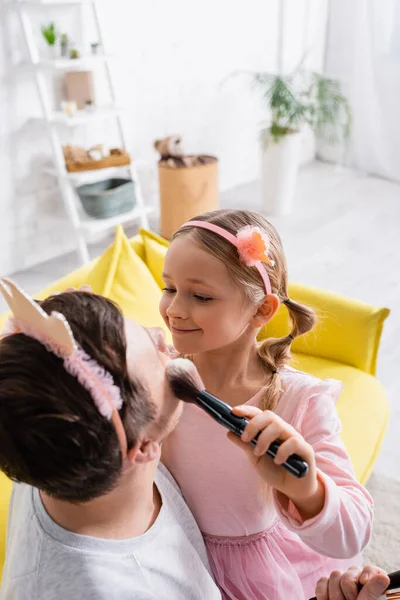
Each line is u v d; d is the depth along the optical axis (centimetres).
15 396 46
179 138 320
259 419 55
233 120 395
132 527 60
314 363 154
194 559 69
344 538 66
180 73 347
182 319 73
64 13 281
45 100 269
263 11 380
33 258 309
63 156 287
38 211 301
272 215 366
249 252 71
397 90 398
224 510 84
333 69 437
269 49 398
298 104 343
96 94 309
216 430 80
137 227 352
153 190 361
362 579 65
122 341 50
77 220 292
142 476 58
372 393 146
